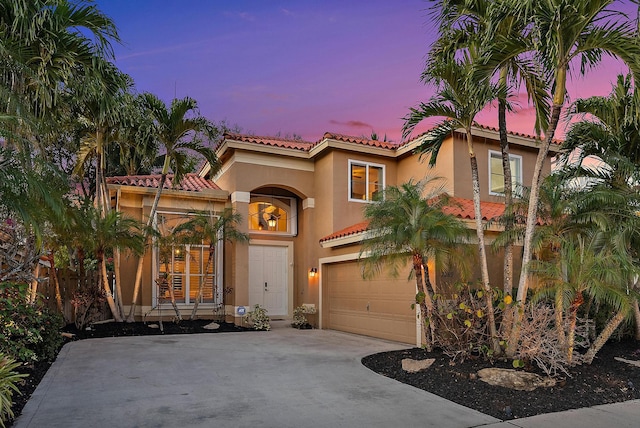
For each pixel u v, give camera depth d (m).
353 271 14.34
